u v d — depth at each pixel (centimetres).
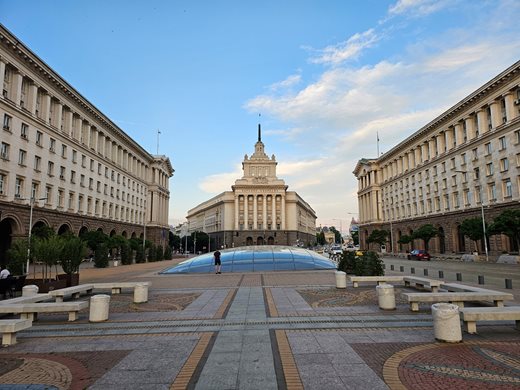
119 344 870
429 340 855
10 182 3978
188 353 784
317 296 1569
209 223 16988
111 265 4941
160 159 9719
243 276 2689
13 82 4109
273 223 13712
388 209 9188
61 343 889
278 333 938
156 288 2002
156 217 9394
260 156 14488
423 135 7225
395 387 589
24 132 4281
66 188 5166
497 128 4972
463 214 5800
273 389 586
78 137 5622
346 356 745
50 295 1425
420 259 5281
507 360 709
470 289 1348
